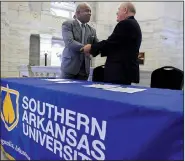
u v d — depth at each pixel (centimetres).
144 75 375
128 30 194
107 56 208
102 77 277
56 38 704
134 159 81
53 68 354
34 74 390
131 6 210
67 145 112
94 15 732
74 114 108
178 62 637
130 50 197
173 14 636
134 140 81
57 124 119
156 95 111
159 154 74
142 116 80
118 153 87
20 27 636
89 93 111
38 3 661
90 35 250
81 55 241
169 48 641
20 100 158
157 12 640
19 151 159
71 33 234
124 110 86
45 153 129
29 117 146
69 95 111
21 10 634
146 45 668
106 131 92
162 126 74
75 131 107
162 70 238
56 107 120
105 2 724
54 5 696
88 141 100
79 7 235
